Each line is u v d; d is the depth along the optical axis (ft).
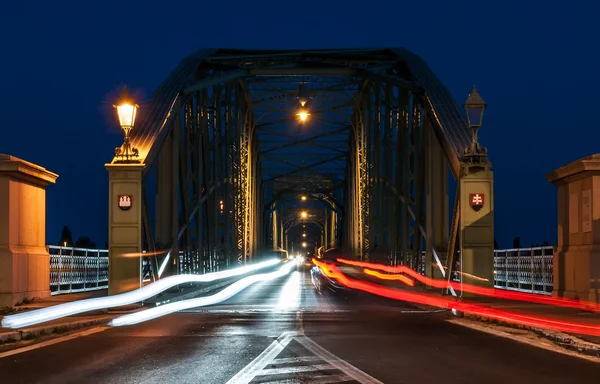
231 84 127.13
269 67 97.25
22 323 40.19
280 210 399.85
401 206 99.45
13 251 52.06
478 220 57.77
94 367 26.86
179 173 82.43
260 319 47.24
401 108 99.09
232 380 24.13
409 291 76.07
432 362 28.07
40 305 51.42
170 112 70.23
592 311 46.93
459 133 65.62
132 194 55.83
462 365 27.30
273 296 76.07
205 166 99.81
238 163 134.82
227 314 51.37
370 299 70.44
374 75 89.81
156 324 43.86
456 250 61.46
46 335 37.58
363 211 149.59
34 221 57.98
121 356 29.78
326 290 89.66
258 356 29.68
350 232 194.59
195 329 40.70
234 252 129.39
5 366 27.12
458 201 59.67
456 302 54.95
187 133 86.89
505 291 76.33
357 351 31.22
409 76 93.91
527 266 71.00
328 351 31.22
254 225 182.80
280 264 306.14
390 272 107.45
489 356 29.76
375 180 125.59
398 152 99.86
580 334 34.88
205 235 99.96
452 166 62.64
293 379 24.31
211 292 84.99
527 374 25.31
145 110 67.87
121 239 55.57
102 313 48.93
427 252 78.13
